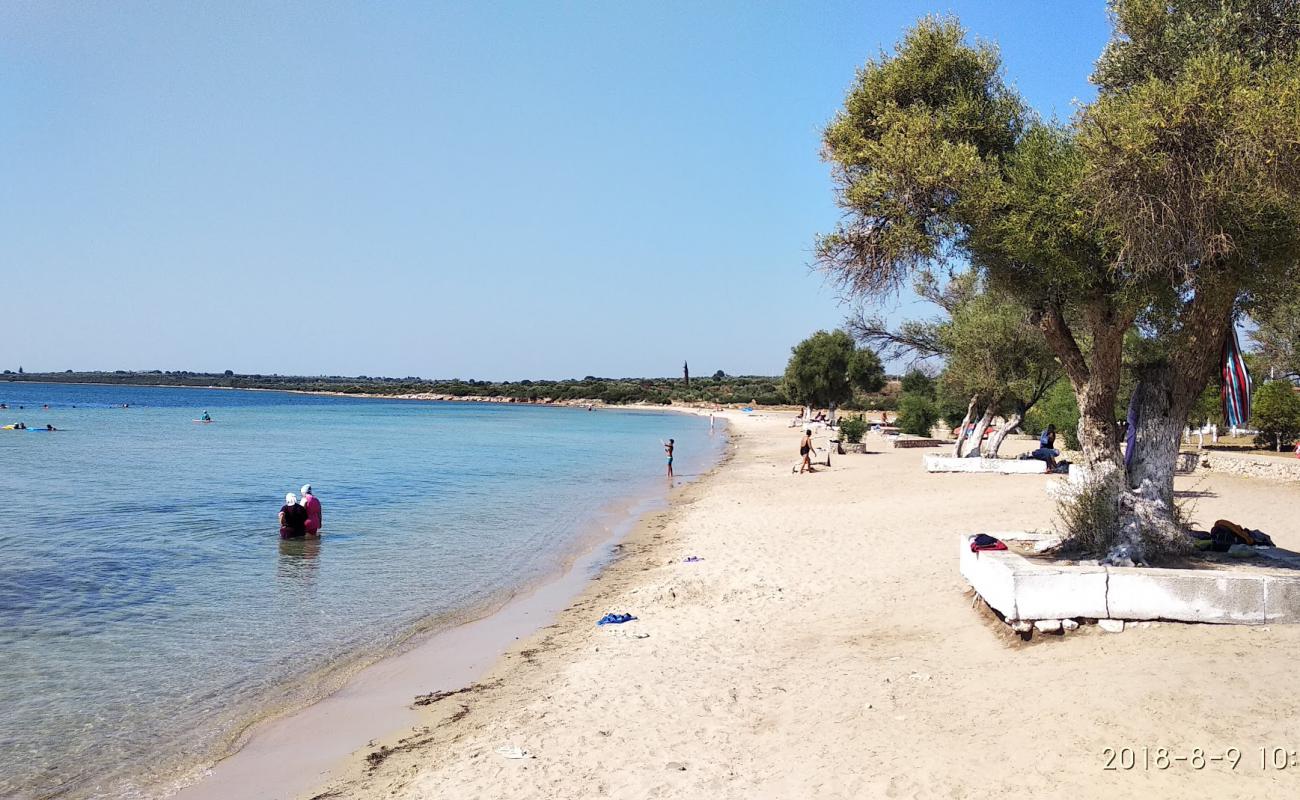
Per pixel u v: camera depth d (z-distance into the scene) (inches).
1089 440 369.1
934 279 502.6
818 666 341.7
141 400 6766.7
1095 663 280.5
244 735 319.6
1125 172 283.3
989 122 371.6
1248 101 263.9
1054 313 367.9
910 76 384.2
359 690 370.3
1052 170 321.4
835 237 387.5
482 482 1317.7
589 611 502.3
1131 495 354.6
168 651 428.1
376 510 985.5
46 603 526.9
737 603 475.2
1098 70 374.0
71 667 401.4
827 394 2947.8
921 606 407.5
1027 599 316.2
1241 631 289.1
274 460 1720.0
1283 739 213.5
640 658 386.3
